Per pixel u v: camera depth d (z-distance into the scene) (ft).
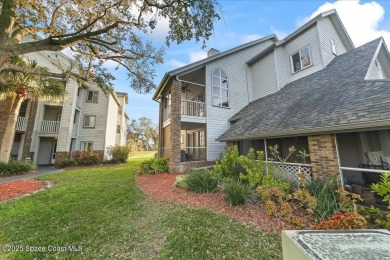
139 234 12.12
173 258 9.60
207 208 15.76
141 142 154.61
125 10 22.29
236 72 44.27
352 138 21.62
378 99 15.29
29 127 50.14
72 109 53.26
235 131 31.53
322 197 15.07
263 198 16.20
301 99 26.14
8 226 13.46
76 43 22.53
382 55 32.01
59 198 19.67
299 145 26.53
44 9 21.81
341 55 33.63
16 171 35.40
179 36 21.66
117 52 27.27
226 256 9.62
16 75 34.45
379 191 12.32
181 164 34.45
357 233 5.52
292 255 4.99
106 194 20.94
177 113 35.29
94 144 61.31
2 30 18.03
